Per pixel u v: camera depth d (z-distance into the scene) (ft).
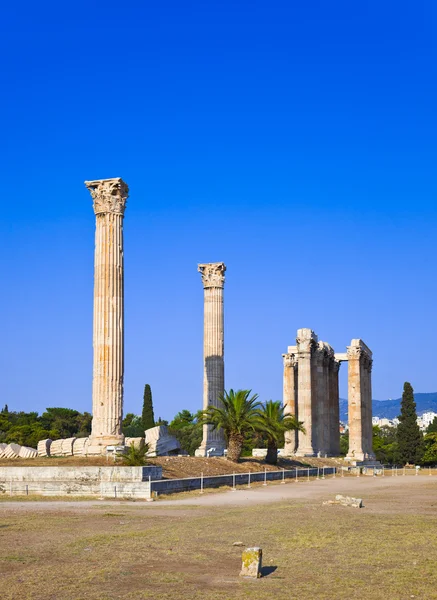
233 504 111.55
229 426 191.93
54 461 132.16
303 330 287.07
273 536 73.87
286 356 328.90
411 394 394.73
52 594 49.16
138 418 444.55
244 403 193.57
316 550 66.08
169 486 127.13
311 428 281.33
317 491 146.20
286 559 61.82
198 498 122.62
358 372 328.08
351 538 72.64
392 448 442.91
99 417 140.36
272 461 210.79
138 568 57.72
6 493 122.52
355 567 58.39
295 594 49.47
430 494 140.97
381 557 62.59
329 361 327.67
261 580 53.67
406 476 239.91
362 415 329.31
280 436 209.77
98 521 86.22
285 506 107.04
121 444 139.64
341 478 213.87
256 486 156.97
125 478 121.90
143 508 103.30
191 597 48.55
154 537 72.90
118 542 69.51
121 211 147.64
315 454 284.41
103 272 143.95
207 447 210.38
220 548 66.59
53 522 85.05
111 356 141.79
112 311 143.13
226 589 50.88
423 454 384.68
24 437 380.99
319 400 294.05
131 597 48.49
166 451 205.46
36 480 122.62
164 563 59.72
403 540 71.46
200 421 194.59
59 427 443.32
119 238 146.61
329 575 55.36
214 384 213.66
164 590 50.49
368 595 49.24
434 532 76.89
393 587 51.42
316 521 86.43
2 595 48.73
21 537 73.05
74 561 60.34
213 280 219.20
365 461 311.88
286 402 325.01
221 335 217.97
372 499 126.72
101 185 146.72
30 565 58.65
